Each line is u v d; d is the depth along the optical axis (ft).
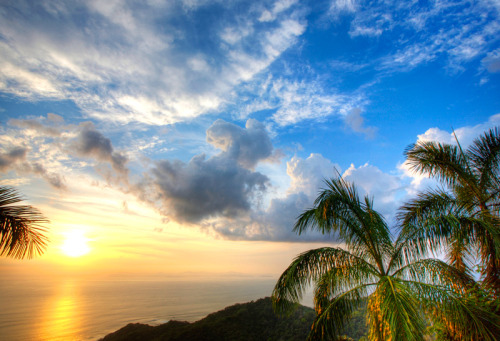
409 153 19.58
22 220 11.32
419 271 15.65
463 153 18.08
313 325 16.30
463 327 12.51
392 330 11.37
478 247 15.75
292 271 16.51
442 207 17.53
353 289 16.03
